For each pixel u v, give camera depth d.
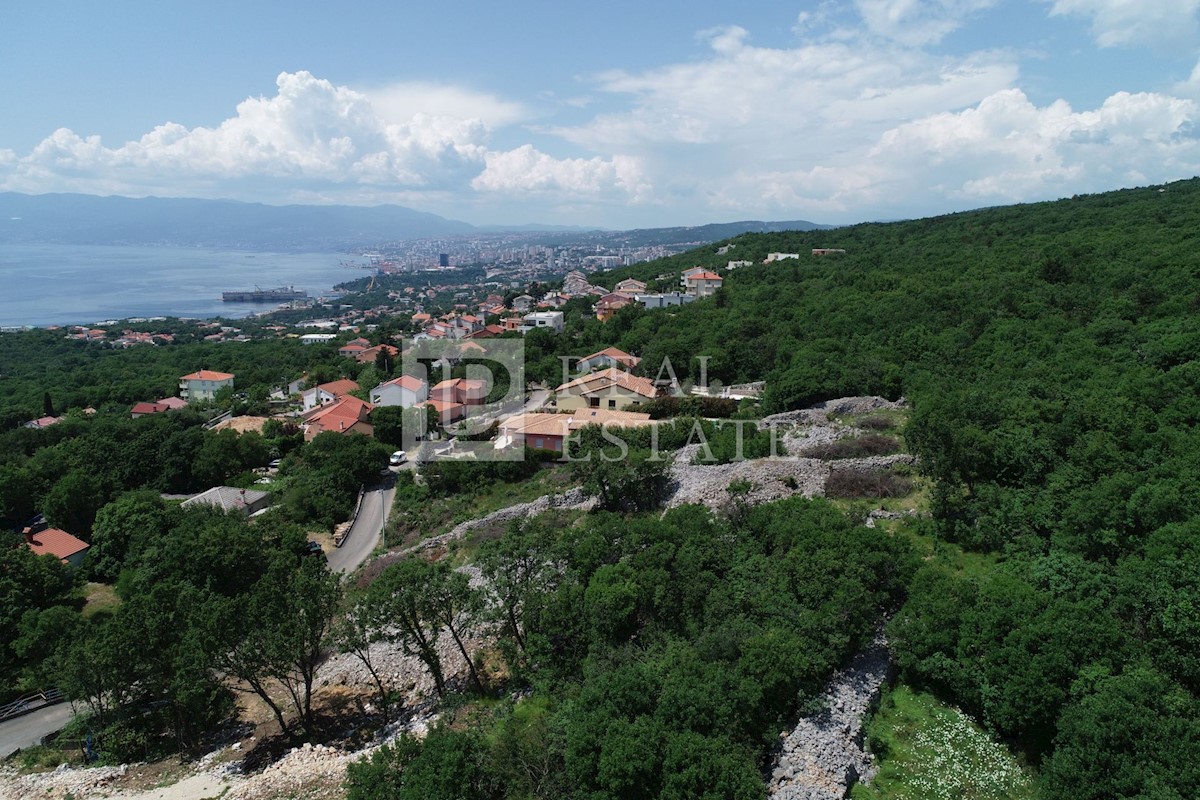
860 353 62.09
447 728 23.56
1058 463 35.19
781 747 20.72
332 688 32.41
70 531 55.66
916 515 34.38
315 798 22.91
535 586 29.28
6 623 37.69
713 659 22.97
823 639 23.80
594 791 18.61
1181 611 22.33
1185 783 17.45
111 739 29.47
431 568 29.34
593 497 44.72
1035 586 26.42
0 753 30.42
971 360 56.06
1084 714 19.50
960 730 22.19
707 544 29.48
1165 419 37.81
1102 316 56.19
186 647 27.06
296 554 47.03
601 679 21.67
